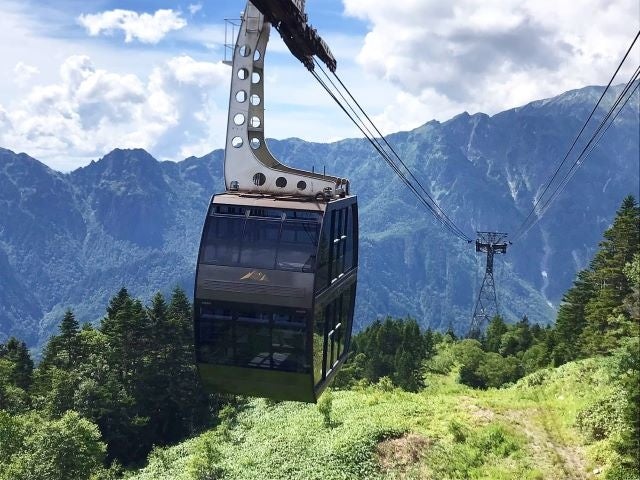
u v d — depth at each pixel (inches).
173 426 2851.9
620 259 2193.7
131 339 2807.6
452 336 5502.0
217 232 700.7
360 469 1268.5
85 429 1764.3
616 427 1152.8
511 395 1704.0
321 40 741.9
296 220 691.4
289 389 713.0
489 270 3880.4
